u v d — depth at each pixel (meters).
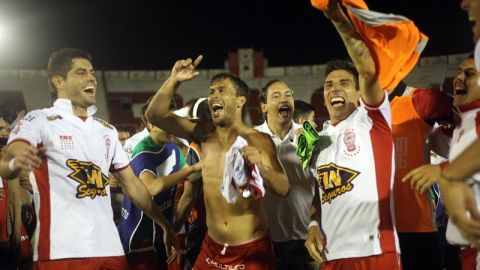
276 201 5.18
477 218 2.09
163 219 4.71
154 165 5.37
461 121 3.57
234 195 3.92
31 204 6.59
